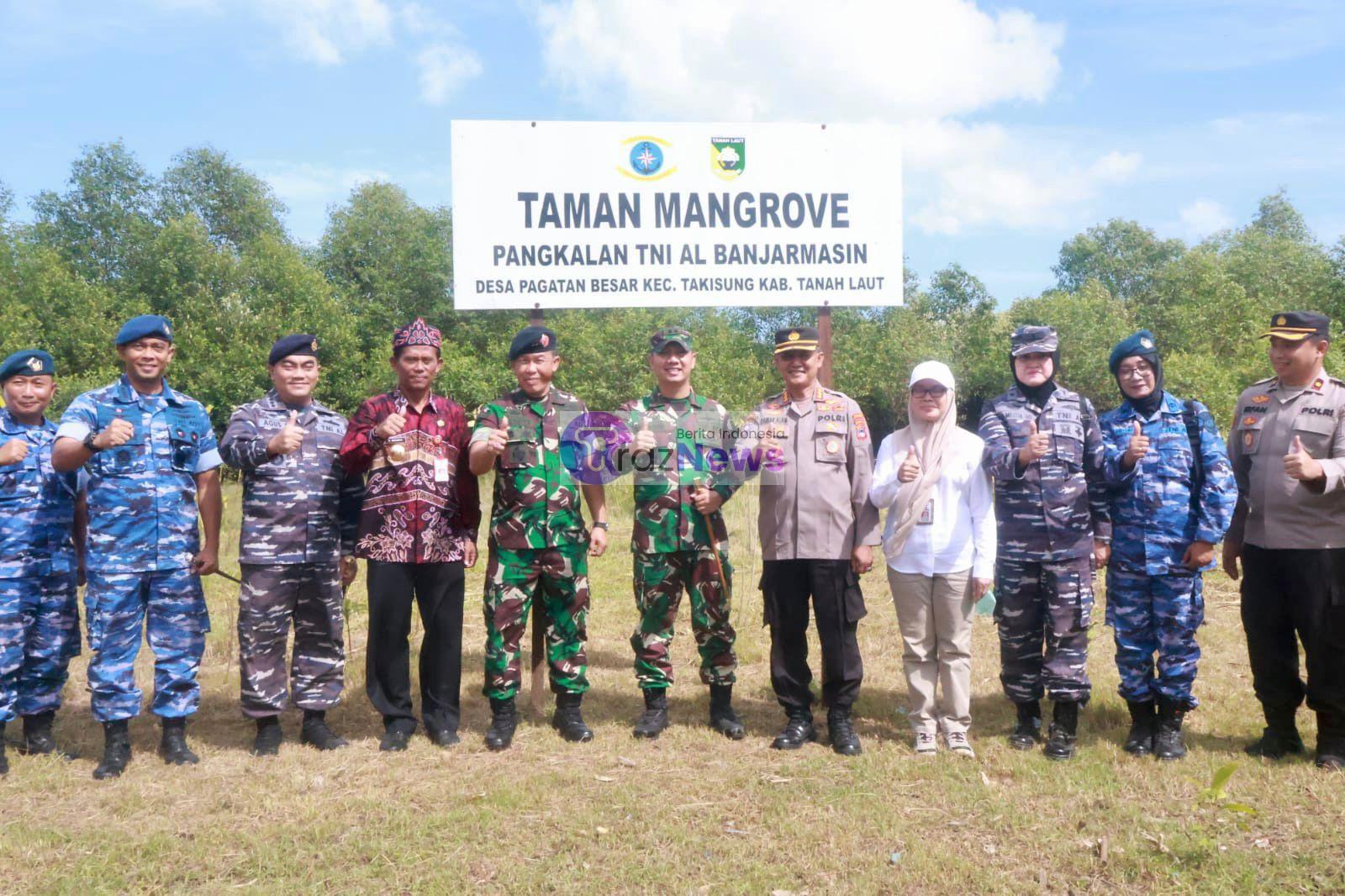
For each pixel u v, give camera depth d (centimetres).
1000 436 414
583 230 506
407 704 434
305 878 298
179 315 3173
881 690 519
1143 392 408
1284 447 394
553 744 432
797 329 423
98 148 3766
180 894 289
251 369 2889
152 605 407
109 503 393
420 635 625
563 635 441
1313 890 282
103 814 354
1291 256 4278
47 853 317
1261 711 464
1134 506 407
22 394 417
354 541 453
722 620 443
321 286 3338
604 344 2969
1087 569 407
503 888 292
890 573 420
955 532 410
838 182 522
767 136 517
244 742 441
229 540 936
